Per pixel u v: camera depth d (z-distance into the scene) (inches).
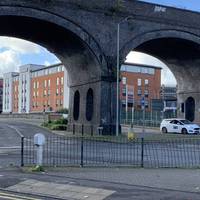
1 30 1579.7
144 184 487.8
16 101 5861.2
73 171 595.2
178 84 2192.4
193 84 2089.1
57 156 837.8
